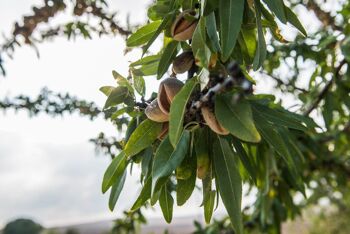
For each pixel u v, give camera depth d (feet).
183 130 1.54
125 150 1.58
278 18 1.55
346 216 6.57
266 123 1.60
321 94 2.79
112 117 1.74
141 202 1.67
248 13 1.63
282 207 3.28
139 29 1.79
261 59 1.55
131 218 3.18
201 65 1.43
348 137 3.69
